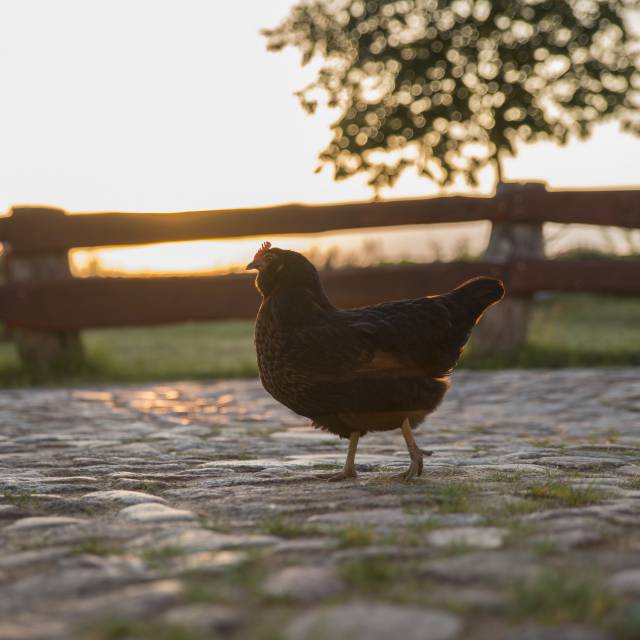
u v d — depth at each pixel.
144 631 1.25
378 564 1.43
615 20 7.68
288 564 1.46
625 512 1.67
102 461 2.27
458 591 1.36
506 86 8.05
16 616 1.33
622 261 4.22
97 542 1.58
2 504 1.82
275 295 1.96
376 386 1.93
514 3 7.80
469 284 2.02
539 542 1.50
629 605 1.31
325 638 1.21
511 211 4.31
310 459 2.28
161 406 3.40
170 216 4.46
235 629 1.27
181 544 1.55
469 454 2.36
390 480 1.98
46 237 4.51
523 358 4.35
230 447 2.51
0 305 4.51
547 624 1.25
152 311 4.47
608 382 3.69
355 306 4.39
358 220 4.37
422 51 7.92
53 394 3.81
